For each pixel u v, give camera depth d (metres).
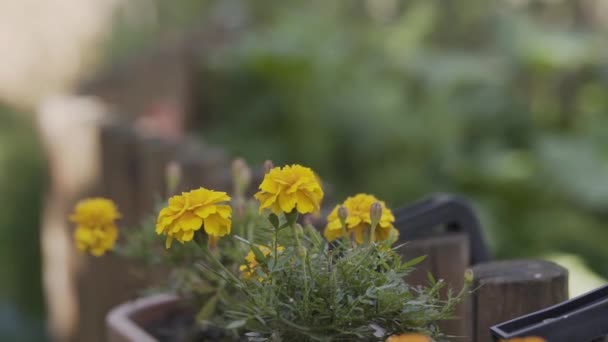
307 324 1.18
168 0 6.45
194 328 1.72
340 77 5.02
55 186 3.16
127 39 6.01
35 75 5.88
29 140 5.06
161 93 4.50
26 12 5.93
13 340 4.25
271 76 4.90
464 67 5.31
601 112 5.94
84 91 4.19
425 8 6.68
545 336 1.07
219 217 1.13
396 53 5.52
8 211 4.71
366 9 6.79
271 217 1.13
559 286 1.34
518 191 4.63
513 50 5.78
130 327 1.67
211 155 2.50
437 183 4.74
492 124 5.22
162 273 2.06
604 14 7.33
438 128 4.85
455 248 1.59
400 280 1.18
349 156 4.86
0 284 4.56
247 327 1.21
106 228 1.62
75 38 6.04
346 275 1.17
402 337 0.91
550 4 7.42
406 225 1.59
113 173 2.83
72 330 3.07
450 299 1.20
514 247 4.52
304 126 4.84
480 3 6.92
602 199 4.68
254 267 1.23
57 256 3.18
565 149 5.02
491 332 1.11
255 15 6.52
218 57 4.82
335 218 1.26
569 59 5.68
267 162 1.29
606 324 1.08
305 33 5.15
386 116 4.83
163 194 2.62
